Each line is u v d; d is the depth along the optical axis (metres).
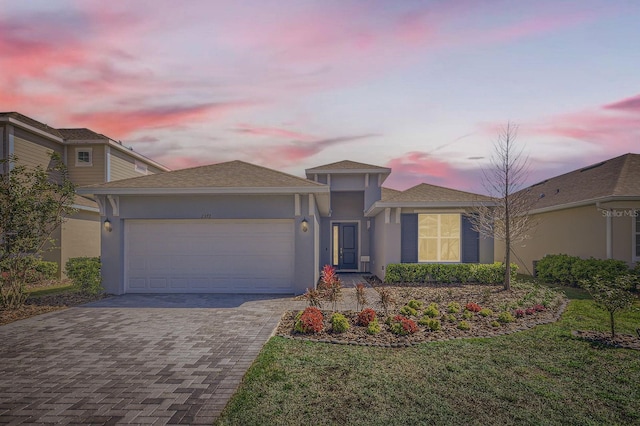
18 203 9.26
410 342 6.20
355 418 3.74
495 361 5.34
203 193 10.94
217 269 11.49
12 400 4.30
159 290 11.52
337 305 9.48
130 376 4.98
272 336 6.70
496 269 13.40
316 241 13.10
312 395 4.25
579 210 14.25
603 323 7.45
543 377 4.78
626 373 4.91
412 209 14.28
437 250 14.34
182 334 6.97
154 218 11.39
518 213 12.95
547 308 8.79
